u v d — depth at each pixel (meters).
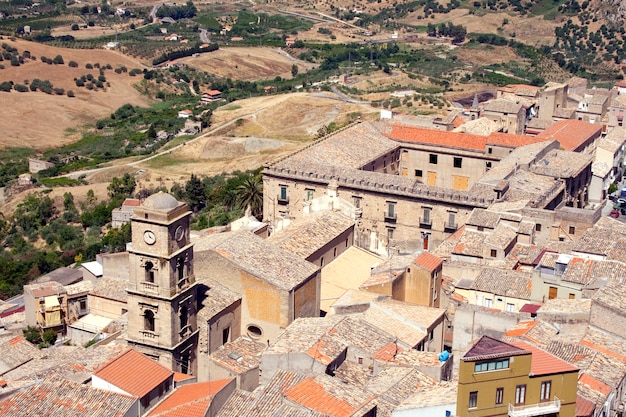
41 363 102.06
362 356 90.75
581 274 106.31
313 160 165.75
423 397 79.00
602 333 92.12
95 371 88.19
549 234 133.00
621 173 192.75
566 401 73.38
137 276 96.25
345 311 102.88
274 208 164.50
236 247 105.38
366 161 171.25
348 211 137.12
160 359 97.06
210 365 98.44
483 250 124.81
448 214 151.12
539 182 153.12
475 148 177.25
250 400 84.50
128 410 83.69
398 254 128.25
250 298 102.44
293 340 92.12
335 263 121.69
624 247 114.00
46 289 139.50
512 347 73.50
